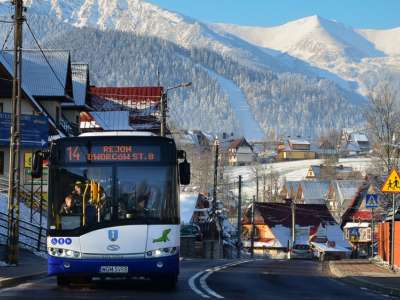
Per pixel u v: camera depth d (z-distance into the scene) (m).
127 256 20.55
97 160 21.02
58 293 20.81
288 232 109.94
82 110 75.31
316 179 158.62
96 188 20.84
